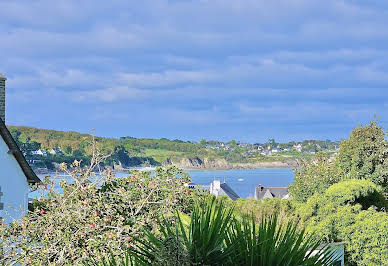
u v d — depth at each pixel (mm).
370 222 25422
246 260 5398
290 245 5520
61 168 13656
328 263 5641
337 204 27172
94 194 13414
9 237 12461
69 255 12250
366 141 36656
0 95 19953
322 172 35656
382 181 36312
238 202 19531
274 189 73500
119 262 6809
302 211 26438
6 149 18500
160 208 13562
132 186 14125
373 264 25203
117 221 13078
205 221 5656
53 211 13078
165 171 14445
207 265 5320
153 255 5496
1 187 18422
